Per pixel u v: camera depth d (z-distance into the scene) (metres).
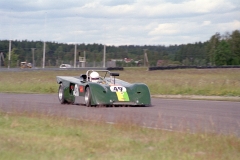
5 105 19.56
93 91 18.12
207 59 119.00
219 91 27.06
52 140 9.91
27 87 33.56
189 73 61.62
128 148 9.21
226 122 13.76
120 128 11.62
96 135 10.66
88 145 9.41
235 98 24.23
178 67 78.25
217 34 114.31
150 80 37.88
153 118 14.55
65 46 151.38
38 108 17.75
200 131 11.00
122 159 8.24
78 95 19.33
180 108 18.25
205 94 27.09
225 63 109.62
